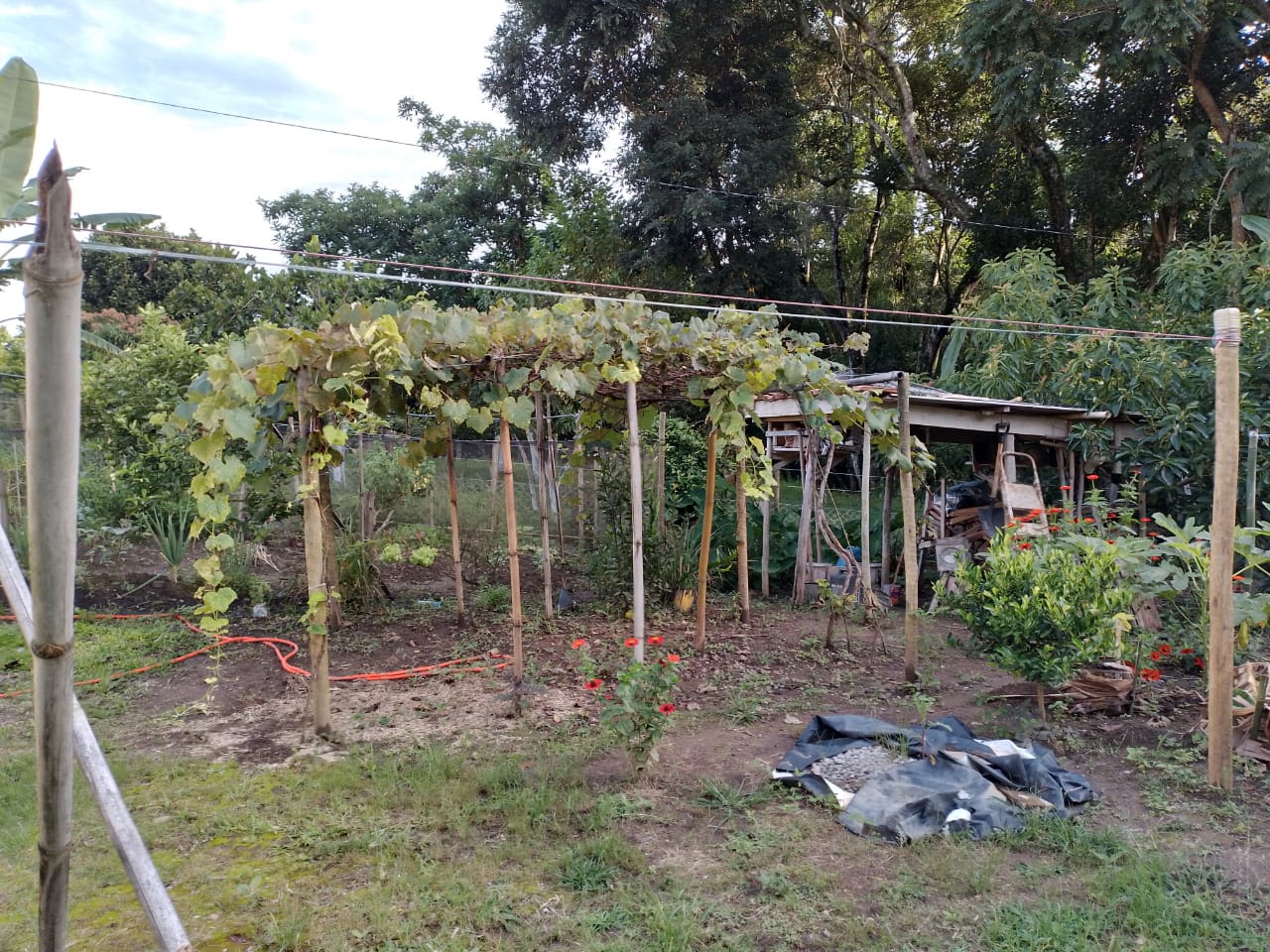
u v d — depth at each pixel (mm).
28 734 5078
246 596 8719
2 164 1812
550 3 14500
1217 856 3678
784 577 10094
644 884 3426
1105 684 5391
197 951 2975
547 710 5539
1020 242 16812
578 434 8852
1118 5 11867
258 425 5363
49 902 1417
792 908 3264
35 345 1167
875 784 4109
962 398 8805
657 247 15547
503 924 3162
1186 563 6562
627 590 8297
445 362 5215
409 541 9805
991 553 5387
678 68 15547
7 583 1682
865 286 20062
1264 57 12641
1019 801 4055
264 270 10422
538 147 16484
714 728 5312
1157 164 12898
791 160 15977
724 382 6160
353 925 3129
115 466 9023
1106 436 9312
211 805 4141
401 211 24375
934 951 3012
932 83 18906
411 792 4238
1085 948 2988
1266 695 4883
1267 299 9352
